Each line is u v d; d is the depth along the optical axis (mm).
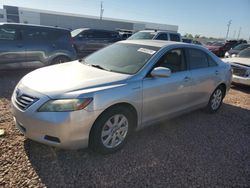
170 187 2791
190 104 4496
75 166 3002
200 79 4520
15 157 3064
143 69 3551
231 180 3006
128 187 2730
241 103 6449
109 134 3232
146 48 4035
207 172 3125
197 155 3510
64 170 2912
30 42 7211
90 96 2908
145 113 3594
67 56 7945
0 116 4227
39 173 2822
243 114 5527
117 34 13734
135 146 3604
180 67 4176
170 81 3850
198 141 3955
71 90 2910
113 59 3996
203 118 5023
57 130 2807
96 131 3053
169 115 4094
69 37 8055
